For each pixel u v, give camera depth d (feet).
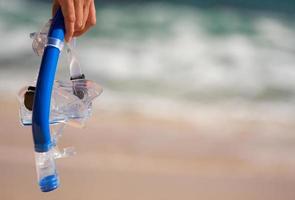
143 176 45.73
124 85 72.33
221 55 90.63
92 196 41.50
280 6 119.85
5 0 100.01
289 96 75.46
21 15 96.63
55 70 11.90
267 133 60.39
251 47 96.43
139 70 79.25
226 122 62.80
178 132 57.67
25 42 84.69
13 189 40.73
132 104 64.75
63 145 49.88
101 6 107.24
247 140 57.67
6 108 57.16
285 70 86.17
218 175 47.96
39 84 11.63
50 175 11.63
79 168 45.06
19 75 70.08
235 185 46.47
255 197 44.91
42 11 98.89
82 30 12.67
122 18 103.50
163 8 109.50
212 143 55.67
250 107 69.56
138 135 55.01
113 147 50.90
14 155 45.57
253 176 48.55
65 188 41.73
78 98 12.63
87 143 50.90
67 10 12.06
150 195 43.01
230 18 110.32
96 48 85.76
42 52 12.75
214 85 76.79
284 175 49.26
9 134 49.93
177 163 49.39
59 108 12.35
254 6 116.98
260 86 78.28
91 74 75.77
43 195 40.45
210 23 106.63
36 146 11.59
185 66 83.46
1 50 79.56
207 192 44.73
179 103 67.97
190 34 100.07
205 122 62.08
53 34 12.07
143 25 101.45
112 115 59.67
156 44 92.43
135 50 88.02
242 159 52.11
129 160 48.55
